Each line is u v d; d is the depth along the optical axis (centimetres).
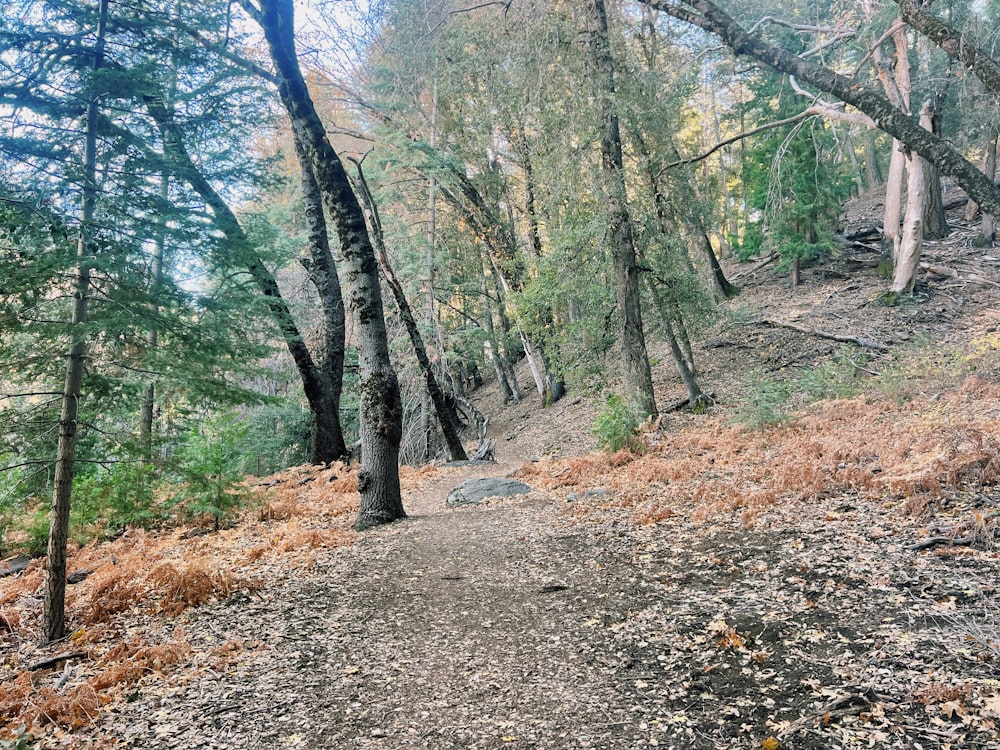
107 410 677
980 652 362
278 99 1030
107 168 575
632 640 459
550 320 2041
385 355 934
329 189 892
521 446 2084
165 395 941
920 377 1241
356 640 507
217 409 827
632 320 1423
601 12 1335
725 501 755
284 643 509
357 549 780
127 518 993
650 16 1526
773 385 1373
